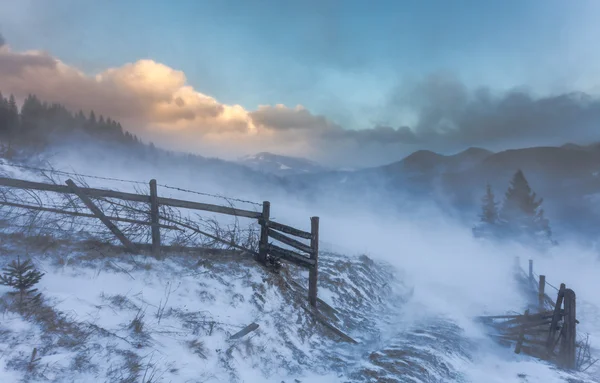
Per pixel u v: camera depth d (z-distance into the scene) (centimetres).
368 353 954
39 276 660
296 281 1281
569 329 1103
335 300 1345
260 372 780
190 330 764
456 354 984
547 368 1013
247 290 1002
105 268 836
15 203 880
